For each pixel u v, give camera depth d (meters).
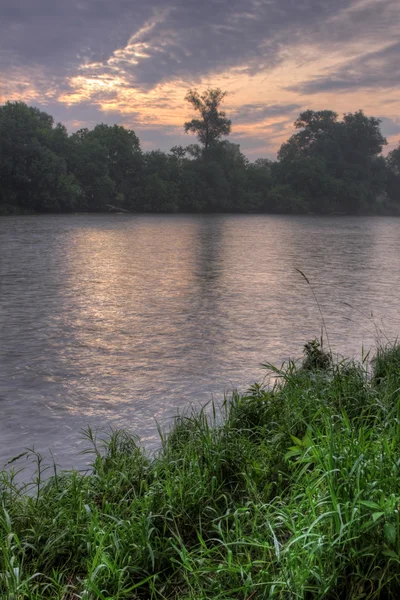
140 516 4.07
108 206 97.75
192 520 4.22
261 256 30.64
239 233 52.97
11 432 6.87
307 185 120.81
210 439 5.24
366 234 56.16
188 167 112.75
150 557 3.72
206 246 37.00
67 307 15.25
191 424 6.22
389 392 6.21
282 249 35.69
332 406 5.70
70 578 3.67
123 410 7.67
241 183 115.31
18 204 85.44
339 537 3.21
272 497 4.46
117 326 13.00
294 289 18.67
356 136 130.38
